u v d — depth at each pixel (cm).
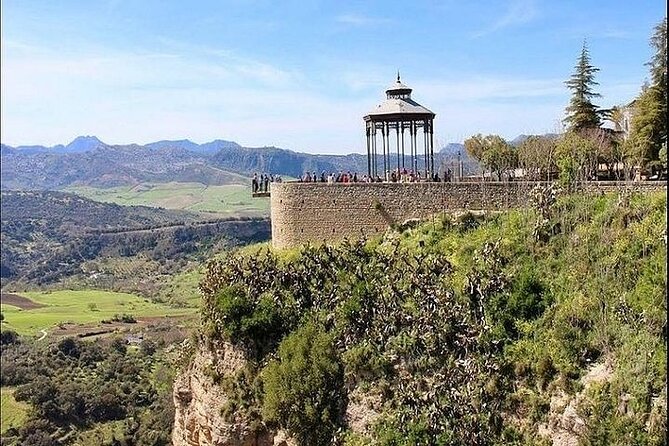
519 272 3656
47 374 11625
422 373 3488
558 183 4225
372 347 3647
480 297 3544
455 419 3234
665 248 3262
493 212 4406
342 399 3653
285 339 3897
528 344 3334
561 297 3450
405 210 4675
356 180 5272
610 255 3484
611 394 2939
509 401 3216
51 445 9388
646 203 3638
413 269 3925
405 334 3609
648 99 4956
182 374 4741
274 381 3756
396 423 3356
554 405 3097
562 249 3719
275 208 4959
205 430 4131
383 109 5325
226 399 4022
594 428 2877
